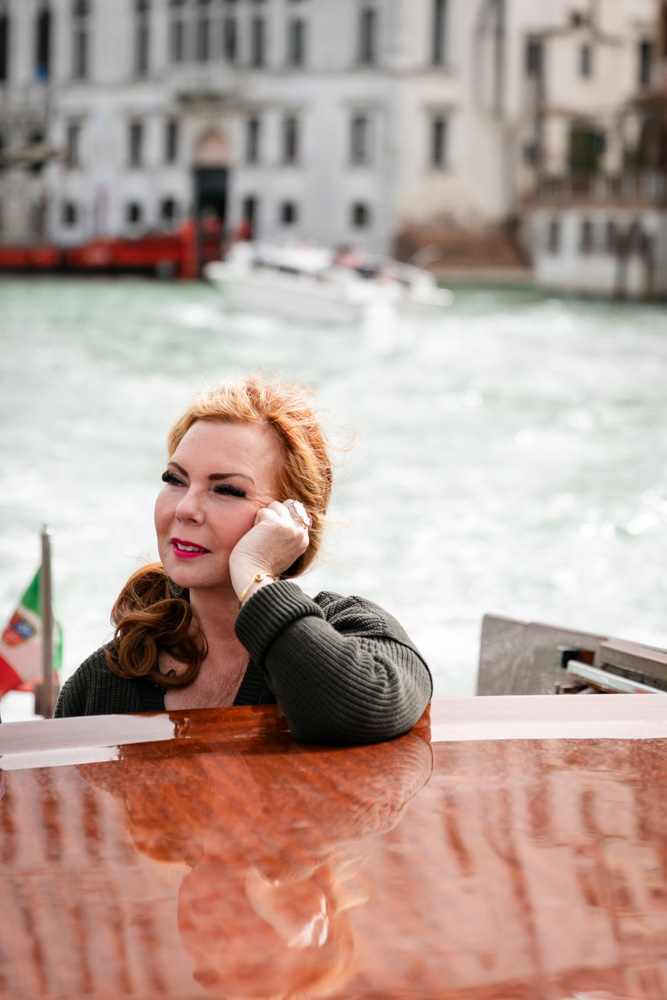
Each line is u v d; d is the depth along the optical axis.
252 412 1.58
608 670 2.09
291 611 1.36
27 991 0.76
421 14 45.16
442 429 13.66
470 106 45.97
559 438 13.10
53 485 10.04
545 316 30.62
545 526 8.70
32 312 29.72
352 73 46.00
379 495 9.78
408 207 45.91
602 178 41.19
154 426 13.66
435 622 6.13
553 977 0.77
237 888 0.91
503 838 1.02
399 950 0.81
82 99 52.22
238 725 1.36
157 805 1.09
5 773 1.18
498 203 46.88
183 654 1.61
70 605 6.21
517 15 45.31
